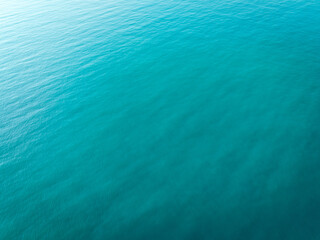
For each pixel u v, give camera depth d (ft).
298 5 110.01
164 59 80.59
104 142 54.90
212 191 43.98
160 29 98.32
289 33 89.66
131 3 128.47
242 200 42.24
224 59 78.74
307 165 46.80
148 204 42.73
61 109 64.03
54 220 41.24
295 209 40.32
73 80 73.72
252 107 60.75
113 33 97.81
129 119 60.18
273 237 37.19
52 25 108.78
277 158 48.49
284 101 61.72
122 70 76.69
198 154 50.70
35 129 58.70
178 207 42.04
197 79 71.26
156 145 53.36
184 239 37.86
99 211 42.19
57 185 46.75
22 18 118.73
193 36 92.07
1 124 60.03
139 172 48.21
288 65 74.23
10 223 41.01
